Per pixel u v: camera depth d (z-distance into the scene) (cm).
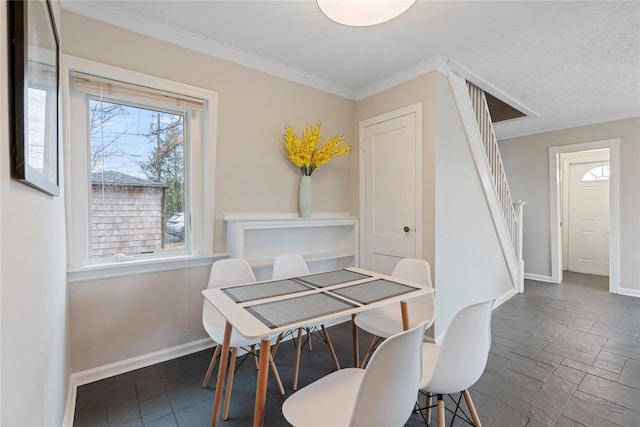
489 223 340
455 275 283
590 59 255
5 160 68
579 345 256
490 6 188
